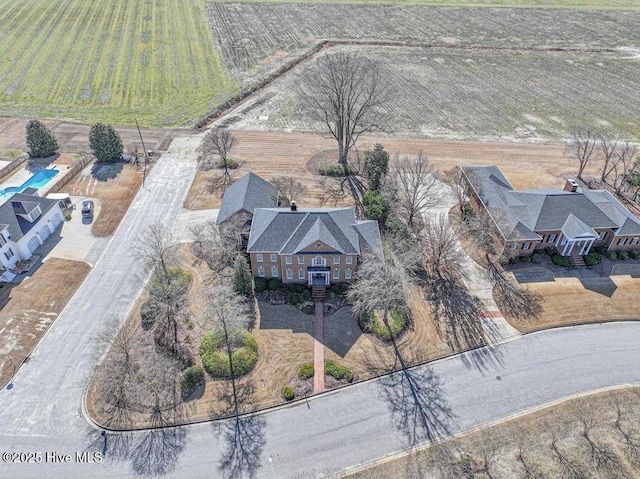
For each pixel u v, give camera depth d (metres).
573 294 53.97
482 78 113.19
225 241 56.94
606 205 59.94
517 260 58.34
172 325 49.38
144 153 81.69
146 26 136.75
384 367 45.91
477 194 65.38
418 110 97.88
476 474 37.34
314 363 46.00
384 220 64.62
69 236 62.53
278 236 52.25
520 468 37.69
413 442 39.78
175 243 61.22
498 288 54.81
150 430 40.41
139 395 42.78
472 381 44.81
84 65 114.19
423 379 44.94
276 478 37.31
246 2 161.38
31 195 62.81
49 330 49.09
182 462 38.25
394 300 50.16
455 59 123.88
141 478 37.12
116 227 64.44
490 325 50.28
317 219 52.56
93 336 48.44
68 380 44.19
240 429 40.62
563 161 80.44
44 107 97.81
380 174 68.38
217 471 37.69
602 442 39.53
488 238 59.00
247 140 86.44
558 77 114.31
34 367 45.28
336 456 38.81
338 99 72.50
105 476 37.22
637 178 70.00
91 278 55.84
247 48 126.12
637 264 58.31
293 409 42.28
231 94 102.88
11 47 121.81
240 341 47.31
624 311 51.84
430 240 57.53
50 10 144.75
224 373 44.56
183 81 108.56
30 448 39.00
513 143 86.12
